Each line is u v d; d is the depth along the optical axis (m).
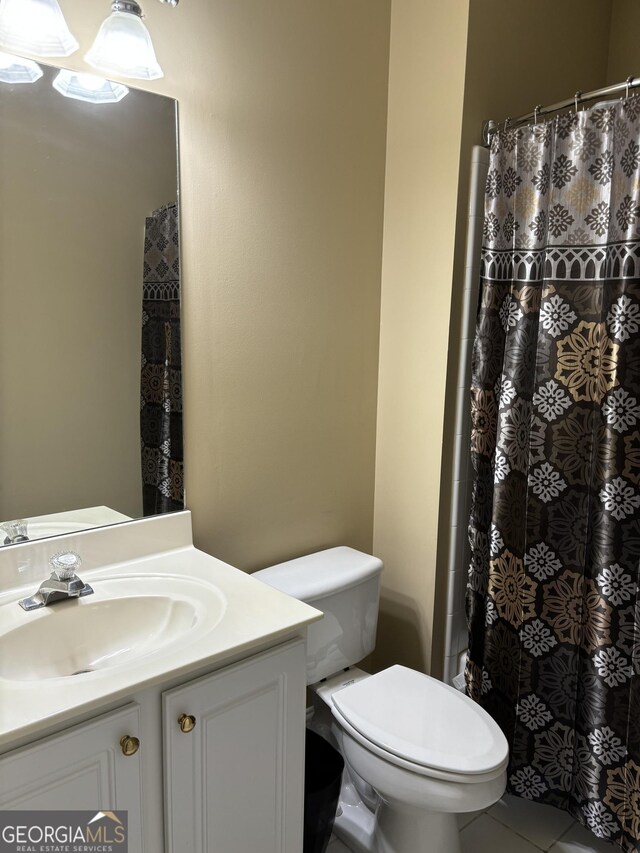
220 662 1.21
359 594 1.84
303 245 1.85
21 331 1.36
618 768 1.66
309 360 1.92
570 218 1.65
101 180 1.43
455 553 2.03
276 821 1.35
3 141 1.29
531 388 1.79
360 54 1.91
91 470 1.49
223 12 1.58
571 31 2.10
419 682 1.74
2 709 0.97
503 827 1.85
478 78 1.82
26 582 1.40
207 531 1.74
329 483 2.04
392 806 1.57
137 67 1.35
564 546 1.73
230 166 1.64
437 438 1.96
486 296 1.84
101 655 1.31
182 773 1.16
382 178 2.04
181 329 1.61
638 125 1.50
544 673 1.79
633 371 1.55
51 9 1.23
